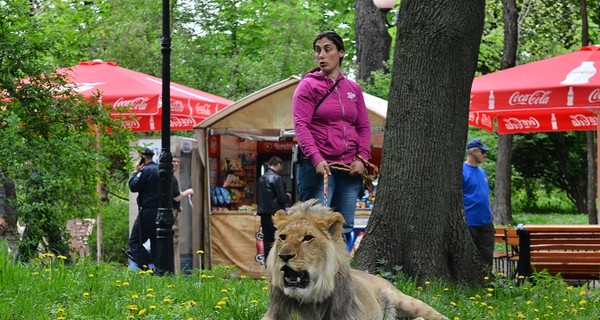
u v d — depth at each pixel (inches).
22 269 355.3
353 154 374.6
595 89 580.7
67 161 476.1
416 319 316.8
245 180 683.4
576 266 502.9
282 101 644.1
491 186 1326.3
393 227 415.2
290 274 265.6
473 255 423.2
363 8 1140.5
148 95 670.5
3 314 288.7
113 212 767.7
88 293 328.8
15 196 470.9
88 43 1002.7
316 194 368.8
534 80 602.2
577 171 1401.3
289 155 687.1
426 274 412.2
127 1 1127.6
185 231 652.1
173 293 352.2
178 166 635.5
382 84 1004.6
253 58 1414.9
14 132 457.4
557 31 1371.8
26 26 493.4
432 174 413.1
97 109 506.0
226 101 784.9
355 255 424.2
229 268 525.3
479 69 1496.1
